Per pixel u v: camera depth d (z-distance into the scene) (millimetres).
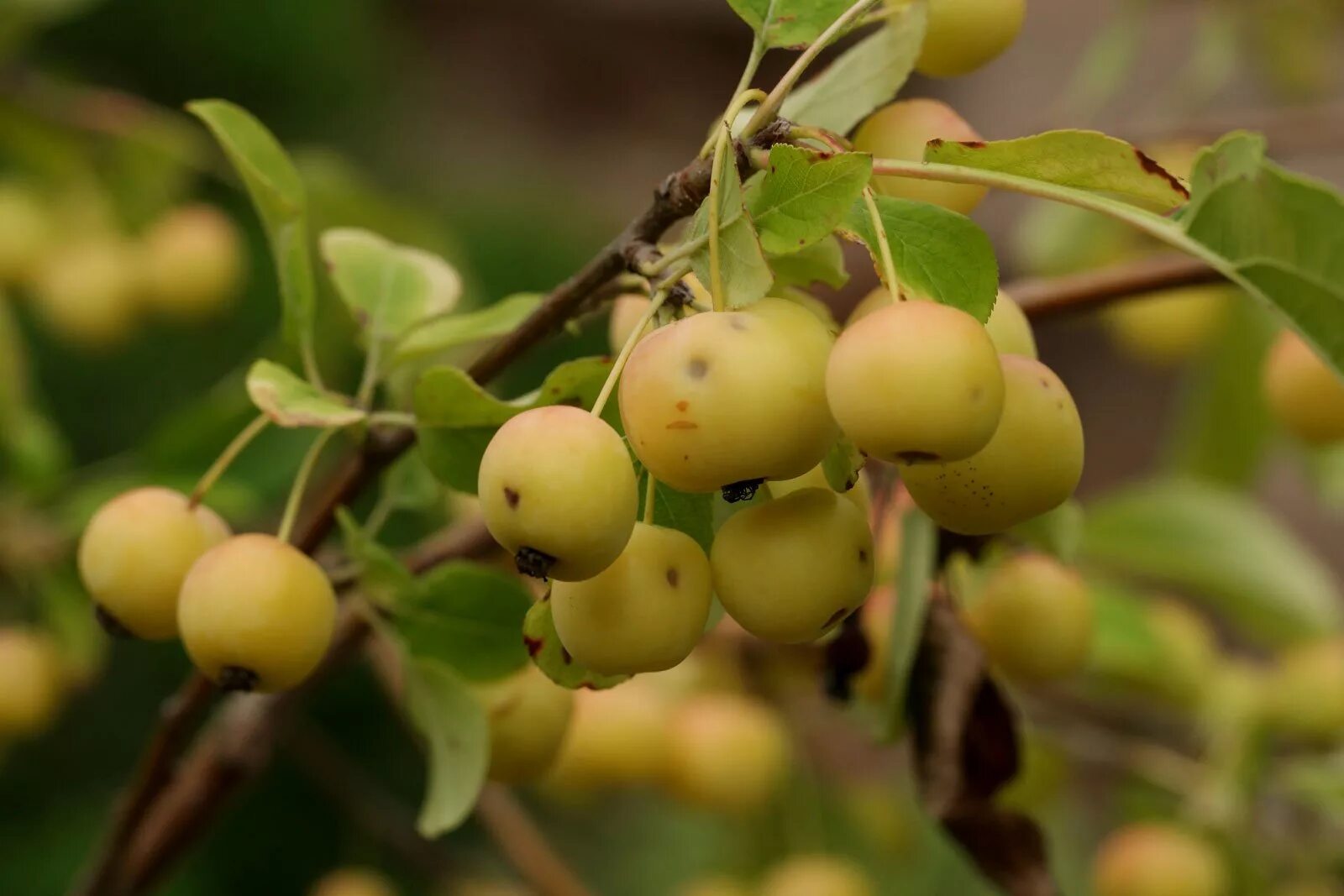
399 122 2705
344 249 750
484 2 3619
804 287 676
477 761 704
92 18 2205
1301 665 1018
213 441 874
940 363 614
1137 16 1422
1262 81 1642
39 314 1589
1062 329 2854
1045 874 726
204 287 1337
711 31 3682
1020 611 743
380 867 1484
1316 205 621
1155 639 991
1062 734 1064
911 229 638
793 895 1073
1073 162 635
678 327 627
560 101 3615
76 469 1837
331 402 695
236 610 678
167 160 1358
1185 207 635
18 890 1535
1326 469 1174
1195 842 947
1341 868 995
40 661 1099
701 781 1000
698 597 644
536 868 1006
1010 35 680
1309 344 632
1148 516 1073
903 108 677
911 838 1175
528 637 656
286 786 1601
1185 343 1285
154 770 750
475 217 2541
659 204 657
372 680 1688
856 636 734
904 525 737
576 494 625
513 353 685
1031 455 636
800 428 623
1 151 1502
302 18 2391
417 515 1401
